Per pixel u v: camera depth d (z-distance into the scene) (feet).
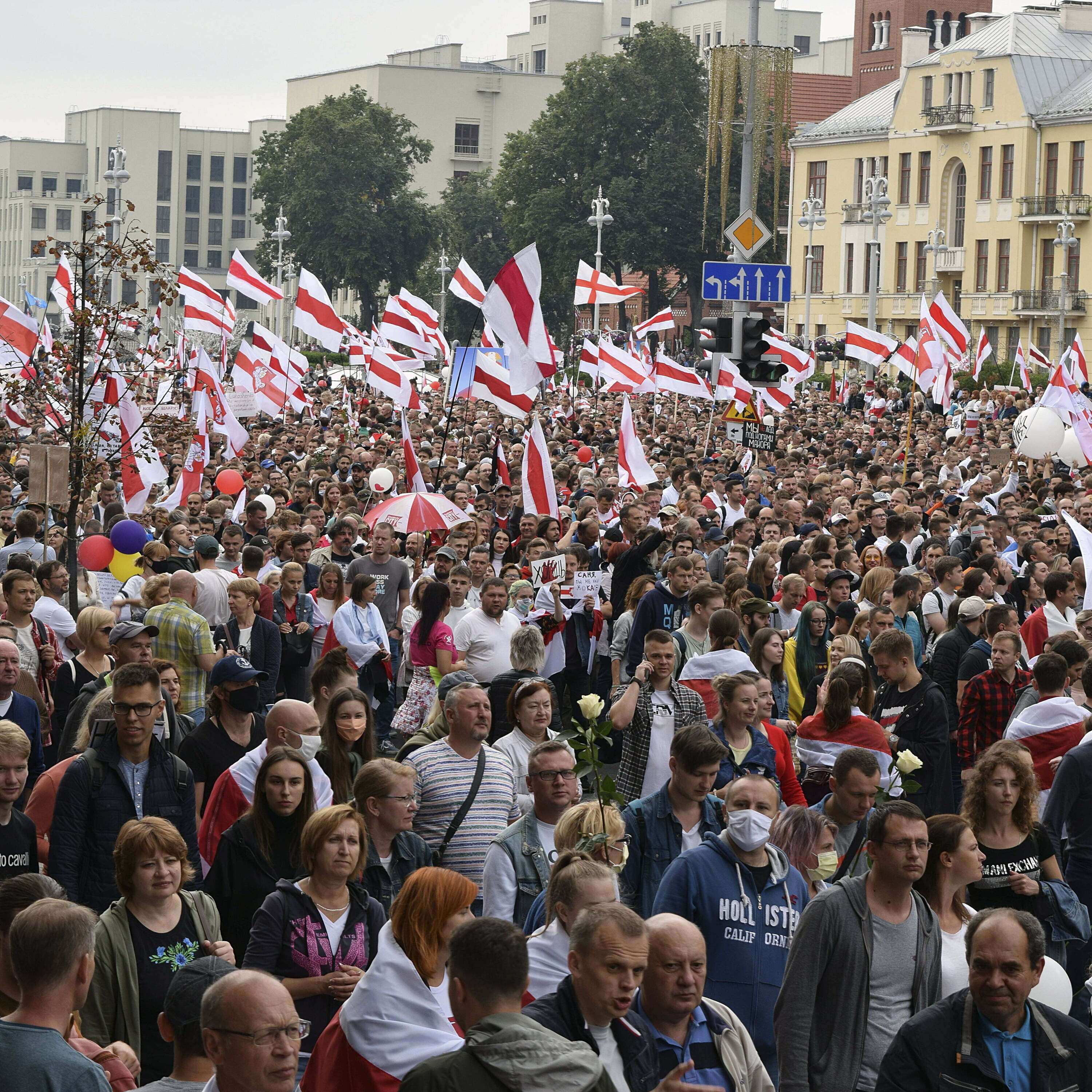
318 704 52.60
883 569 74.23
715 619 57.31
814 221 444.96
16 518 86.79
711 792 44.29
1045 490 130.62
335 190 578.25
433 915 31.45
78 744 43.86
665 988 30.27
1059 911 41.96
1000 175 455.22
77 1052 27.45
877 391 299.38
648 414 248.52
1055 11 470.80
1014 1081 30.04
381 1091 30.83
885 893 34.94
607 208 499.51
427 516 84.12
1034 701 56.54
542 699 49.39
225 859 39.63
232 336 186.09
